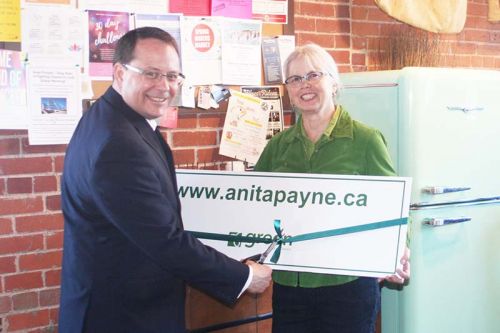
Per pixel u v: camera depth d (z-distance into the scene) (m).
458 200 2.73
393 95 2.65
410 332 2.66
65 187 1.64
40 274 2.40
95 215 1.56
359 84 2.80
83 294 1.58
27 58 2.30
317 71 2.03
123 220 1.51
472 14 3.73
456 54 3.67
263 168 2.25
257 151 2.86
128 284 1.58
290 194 2.02
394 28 3.38
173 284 1.68
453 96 2.67
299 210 2.00
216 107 2.74
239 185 2.07
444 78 2.65
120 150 1.51
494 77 2.80
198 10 2.68
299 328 2.04
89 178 1.51
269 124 2.89
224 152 2.78
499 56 3.90
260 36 2.85
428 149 2.62
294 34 2.98
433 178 2.64
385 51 3.31
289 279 2.04
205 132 2.74
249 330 2.55
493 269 2.90
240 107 2.80
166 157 1.75
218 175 2.09
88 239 1.58
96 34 2.44
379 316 2.80
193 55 2.66
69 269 1.63
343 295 1.98
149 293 1.61
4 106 2.27
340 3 3.16
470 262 2.81
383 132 2.71
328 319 1.99
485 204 2.82
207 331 2.42
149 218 1.53
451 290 2.76
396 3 3.17
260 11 2.85
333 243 1.96
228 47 2.76
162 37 1.64
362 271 1.92
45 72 2.34
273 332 2.12
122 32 2.49
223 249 2.05
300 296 2.02
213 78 2.73
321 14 3.09
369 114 2.77
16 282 2.36
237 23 2.77
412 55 3.27
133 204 1.51
